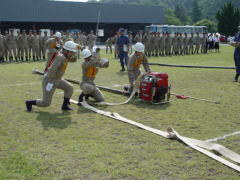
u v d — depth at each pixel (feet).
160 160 15.02
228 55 85.71
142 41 82.43
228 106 25.59
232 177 13.39
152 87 25.98
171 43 86.43
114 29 191.21
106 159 15.08
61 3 167.43
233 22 190.49
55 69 22.41
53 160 14.93
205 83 36.99
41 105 23.24
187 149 16.42
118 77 42.11
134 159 15.12
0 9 151.53
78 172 13.75
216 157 15.21
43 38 66.44
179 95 29.09
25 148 16.43
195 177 13.37
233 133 18.95
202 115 22.94
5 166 14.30
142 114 23.31
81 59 69.00
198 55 86.17
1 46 61.16
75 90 32.55
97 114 23.25
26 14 157.28
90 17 175.52
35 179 13.12
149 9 195.72
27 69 50.03
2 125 20.40
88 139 17.80
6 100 27.53
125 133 18.89
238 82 37.73
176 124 20.81
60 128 19.80
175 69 50.72
